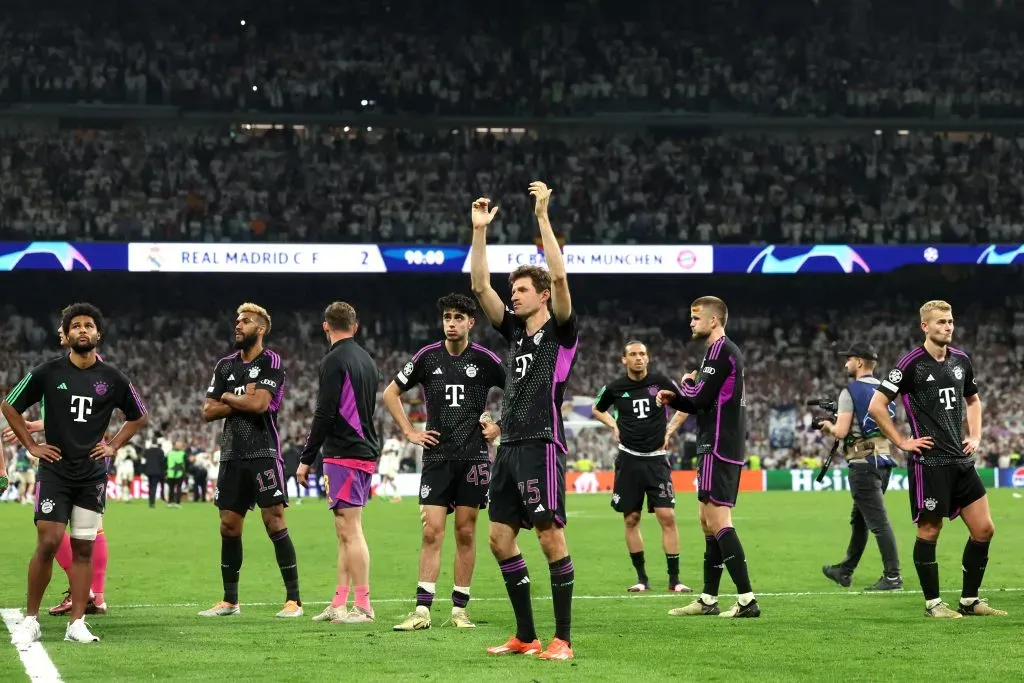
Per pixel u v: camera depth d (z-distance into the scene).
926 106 50.53
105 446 8.67
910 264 47.09
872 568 14.93
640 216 47.44
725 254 43.16
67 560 10.23
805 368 47.81
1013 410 46.53
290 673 7.09
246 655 7.84
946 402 9.88
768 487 41.69
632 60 51.41
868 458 12.46
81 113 47.12
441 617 10.16
